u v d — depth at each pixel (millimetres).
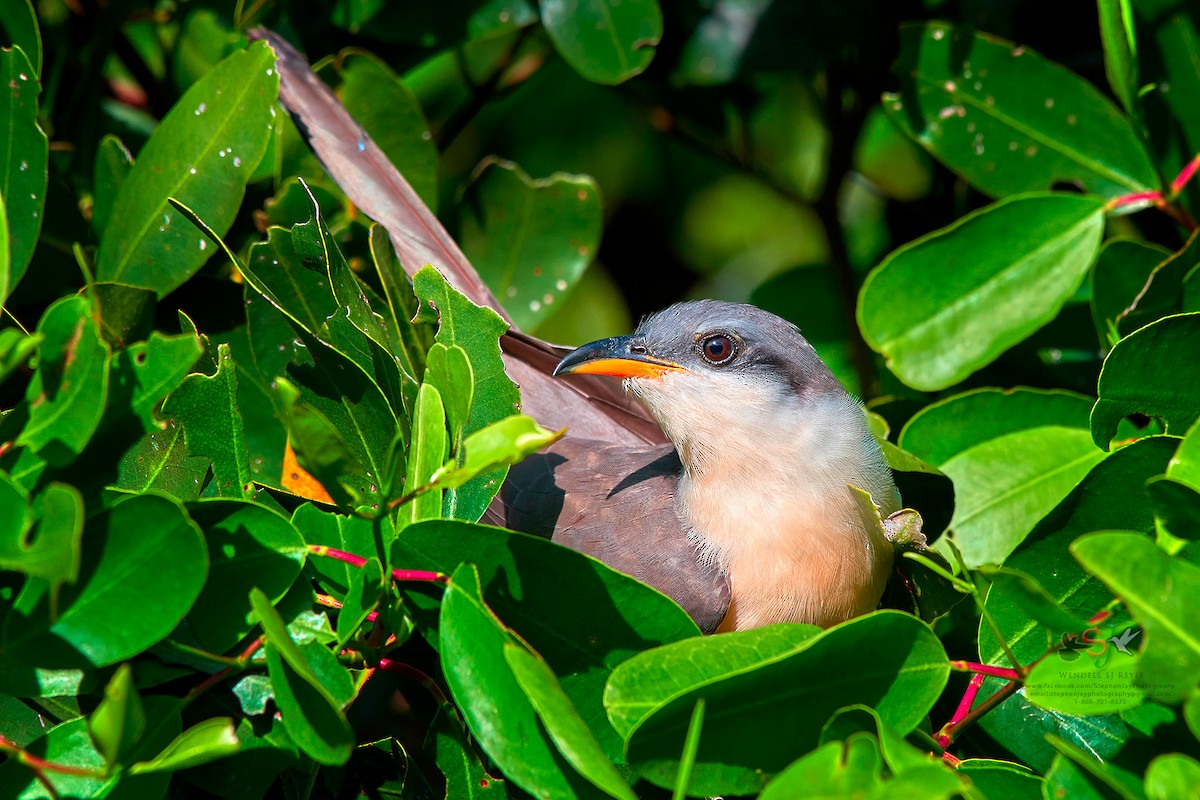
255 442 7223
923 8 10086
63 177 8633
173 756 4074
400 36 9328
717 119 11109
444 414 5164
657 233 13078
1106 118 8531
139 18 9219
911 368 7980
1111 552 4156
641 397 8328
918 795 3830
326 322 6129
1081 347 9047
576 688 5086
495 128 12750
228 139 6852
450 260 8383
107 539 4418
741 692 4566
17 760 4457
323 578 5363
